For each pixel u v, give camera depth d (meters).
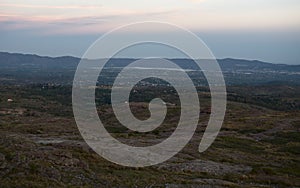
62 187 23.52
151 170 33.81
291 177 37.28
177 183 28.59
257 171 38.56
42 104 147.88
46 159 29.14
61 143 44.31
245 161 45.97
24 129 69.31
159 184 27.64
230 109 120.81
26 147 31.83
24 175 24.95
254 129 77.44
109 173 29.89
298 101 170.62
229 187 29.19
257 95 189.00
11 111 126.00
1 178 24.19
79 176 26.97
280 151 56.94
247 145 60.34
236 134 71.81
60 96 172.75
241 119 90.94
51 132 67.00
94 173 28.64
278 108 146.62
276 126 81.38
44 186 23.08
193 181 29.97
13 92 177.88
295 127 79.94
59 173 26.61
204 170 37.44
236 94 177.00
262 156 51.50
